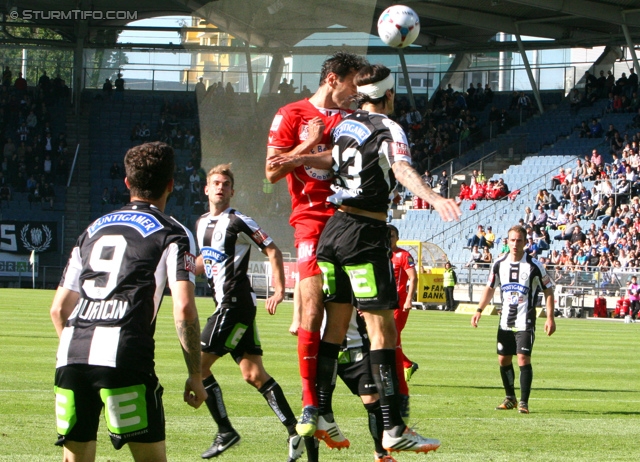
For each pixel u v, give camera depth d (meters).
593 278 52.81
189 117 77.31
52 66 81.88
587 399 16.97
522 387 15.03
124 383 6.75
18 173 71.25
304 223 10.26
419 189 8.36
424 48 82.31
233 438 10.57
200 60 79.94
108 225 7.22
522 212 63.53
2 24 75.81
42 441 10.98
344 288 9.62
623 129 68.56
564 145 69.19
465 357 24.91
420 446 9.17
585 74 75.75
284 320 38.50
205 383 10.73
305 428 9.53
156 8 74.44
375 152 9.10
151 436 6.88
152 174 7.37
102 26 77.81
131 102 78.88
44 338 25.66
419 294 55.94
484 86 85.19
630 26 69.25
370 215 9.30
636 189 59.19
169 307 44.09
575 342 31.92
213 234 11.76
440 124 78.00
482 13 72.38
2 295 51.22
